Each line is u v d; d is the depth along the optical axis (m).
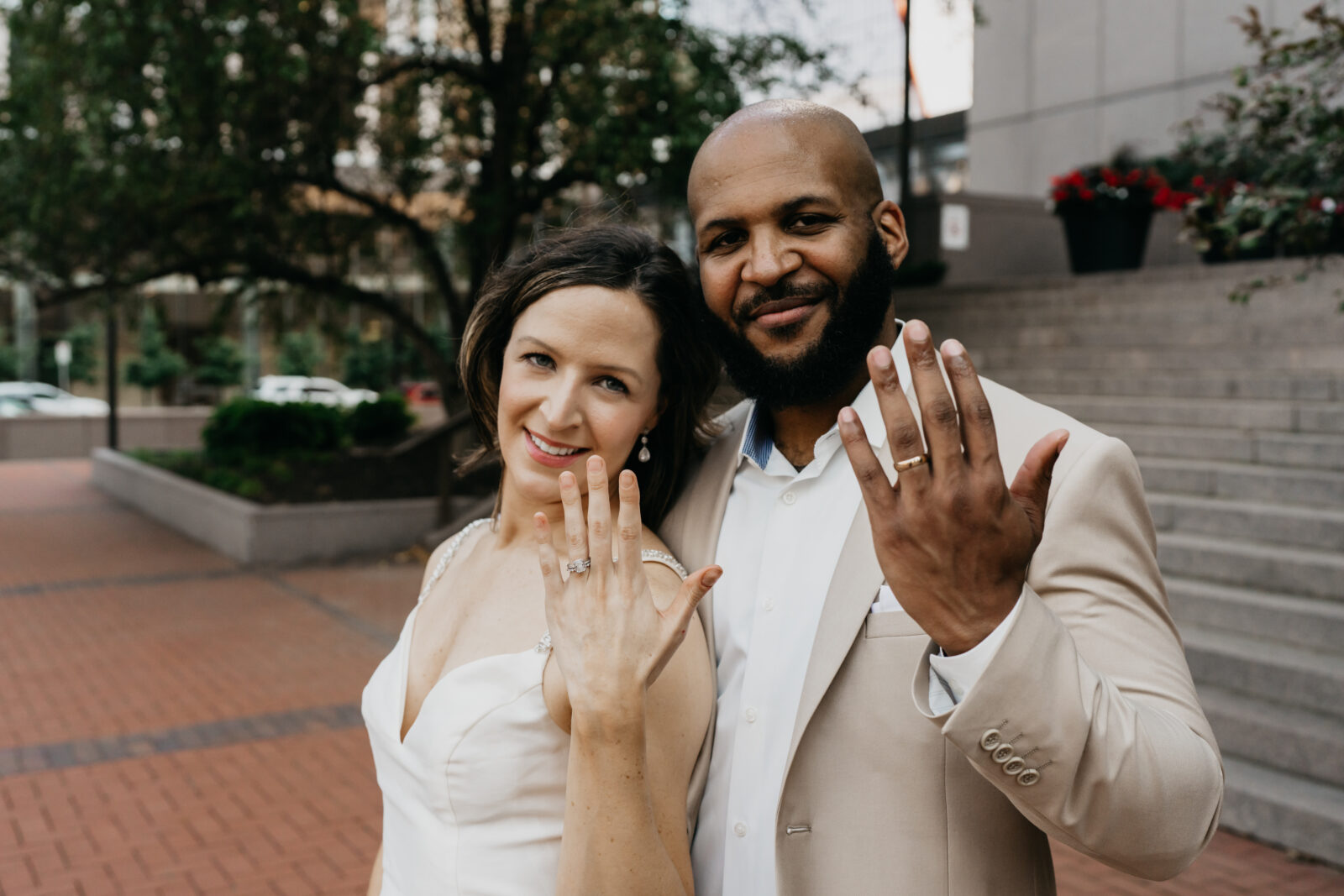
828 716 1.33
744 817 1.39
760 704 1.40
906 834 1.28
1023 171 13.26
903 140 8.68
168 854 4.00
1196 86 11.29
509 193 9.55
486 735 1.40
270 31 8.02
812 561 1.43
